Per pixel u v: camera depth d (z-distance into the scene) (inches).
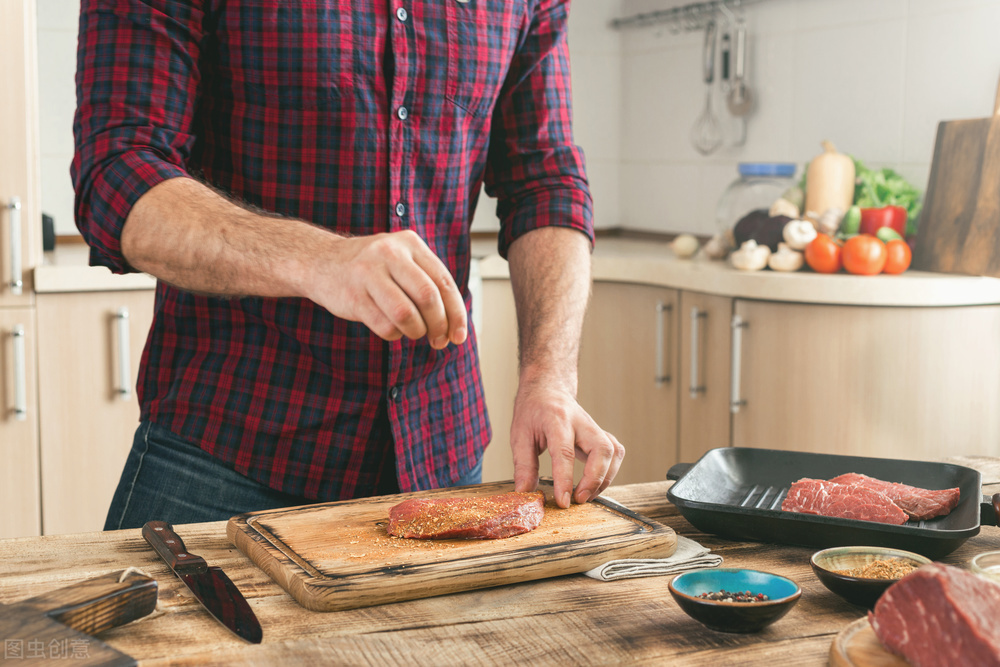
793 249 86.8
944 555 32.5
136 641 25.9
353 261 29.5
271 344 42.6
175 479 42.3
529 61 48.4
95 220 35.7
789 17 103.1
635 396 102.7
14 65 81.8
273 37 39.3
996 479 43.5
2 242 83.3
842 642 24.8
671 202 122.3
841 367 82.2
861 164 90.4
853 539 33.1
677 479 39.6
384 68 41.4
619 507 36.9
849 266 82.4
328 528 34.3
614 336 104.0
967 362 79.7
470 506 34.3
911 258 85.8
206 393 42.7
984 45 83.3
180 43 37.8
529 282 46.8
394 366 43.0
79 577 30.5
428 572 29.5
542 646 25.9
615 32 128.3
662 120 122.2
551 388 41.8
